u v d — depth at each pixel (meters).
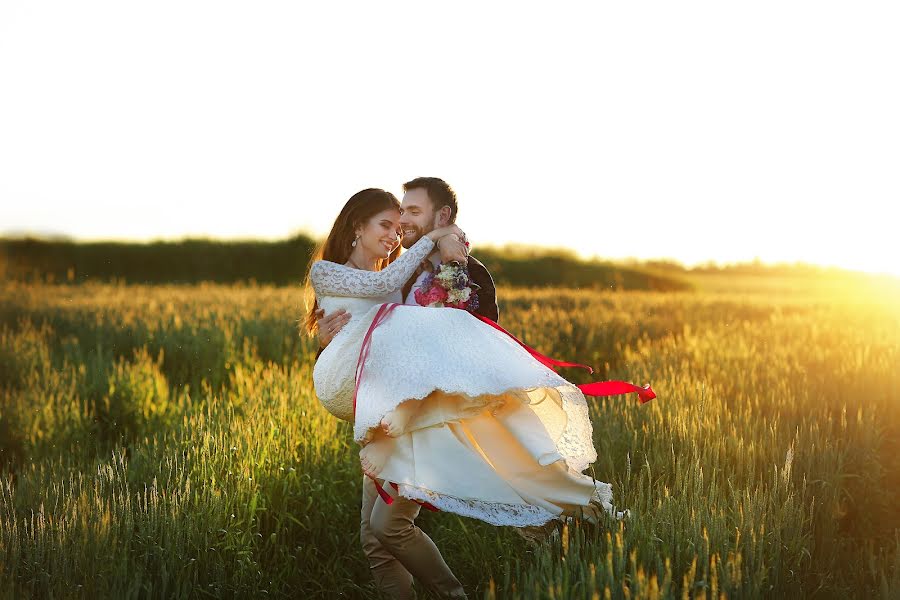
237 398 6.86
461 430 3.64
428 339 3.63
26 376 8.25
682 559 3.41
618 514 3.87
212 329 10.51
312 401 6.40
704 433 5.11
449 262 3.86
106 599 3.51
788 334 9.50
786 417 5.62
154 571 3.98
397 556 3.98
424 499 3.49
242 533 4.51
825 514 4.27
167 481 4.71
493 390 3.49
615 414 5.65
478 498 3.55
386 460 3.66
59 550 3.69
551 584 3.02
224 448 5.02
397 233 4.24
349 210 4.18
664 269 33.34
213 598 4.07
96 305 13.76
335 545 4.80
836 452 4.84
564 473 3.71
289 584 4.52
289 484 5.06
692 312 13.79
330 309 4.00
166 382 8.38
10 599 3.32
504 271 32.25
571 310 14.08
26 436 6.48
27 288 17.41
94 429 6.95
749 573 3.34
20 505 4.38
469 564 4.48
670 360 7.98
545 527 3.87
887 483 4.98
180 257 36.88
